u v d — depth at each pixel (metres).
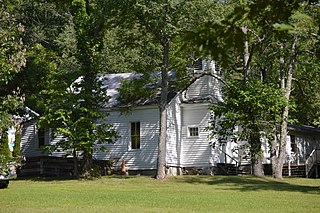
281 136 31.94
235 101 27.81
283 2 5.14
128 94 32.53
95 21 30.17
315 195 20.23
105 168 32.66
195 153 33.19
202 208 15.67
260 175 31.25
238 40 5.21
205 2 27.52
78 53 29.83
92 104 29.52
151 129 32.88
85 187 23.72
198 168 32.91
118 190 22.06
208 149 32.84
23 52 28.55
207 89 34.19
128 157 33.25
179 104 33.69
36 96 29.78
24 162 32.19
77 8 30.16
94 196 19.22
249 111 28.41
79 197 18.83
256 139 30.14
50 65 36.84
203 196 19.41
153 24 27.80
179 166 33.09
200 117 33.31
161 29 27.73
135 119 33.44
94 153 34.09
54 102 28.03
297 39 30.92
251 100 27.52
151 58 32.84
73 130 28.28
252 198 18.73
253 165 31.55
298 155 43.84
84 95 28.30
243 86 28.19
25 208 15.38
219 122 29.58
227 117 28.53
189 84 32.09
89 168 28.95
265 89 27.80
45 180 28.45
